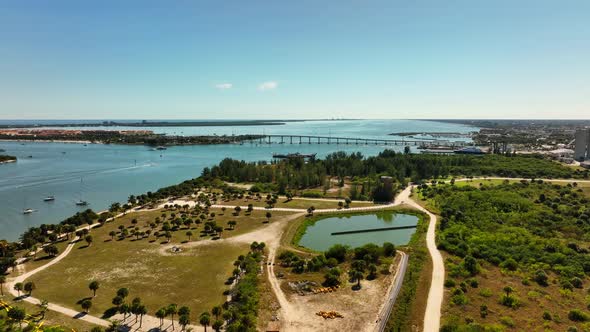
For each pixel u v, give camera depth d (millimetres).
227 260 98562
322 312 70438
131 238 116625
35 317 69250
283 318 69000
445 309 70312
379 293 78688
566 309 69375
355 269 87750
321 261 95188
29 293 78938
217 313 68688
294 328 65750
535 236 110188
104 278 87188
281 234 122000
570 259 91562
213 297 78188
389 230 133875
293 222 136125
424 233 121625
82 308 72562
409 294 76188
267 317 69188
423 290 78438
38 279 86688
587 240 107188
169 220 136500
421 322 66250
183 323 64688
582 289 78125
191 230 125000
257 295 76688
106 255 101938
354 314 70375
